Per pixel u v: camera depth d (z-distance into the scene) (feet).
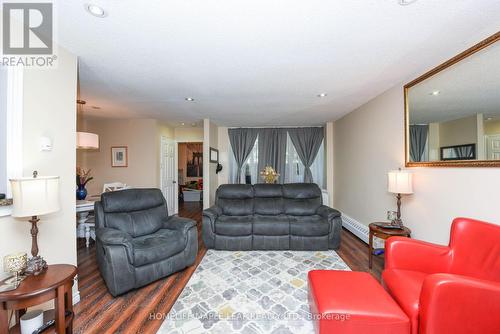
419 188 7.54
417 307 4.09
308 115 14.05
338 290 4.68
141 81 8.36
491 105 5.20
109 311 5.97
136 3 4.27
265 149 17.83
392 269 5.49
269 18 4.77
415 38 5.54
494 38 5.06
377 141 10.08
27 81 5.00
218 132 18.06
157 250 7.30
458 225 5.33
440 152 6.67
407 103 8.02
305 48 6.03
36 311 4.55
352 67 7.18
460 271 5.05
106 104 11.54
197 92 9.63
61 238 5.79
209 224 10.39
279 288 7.11
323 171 17.39
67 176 5.97
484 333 3.73
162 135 16.51
